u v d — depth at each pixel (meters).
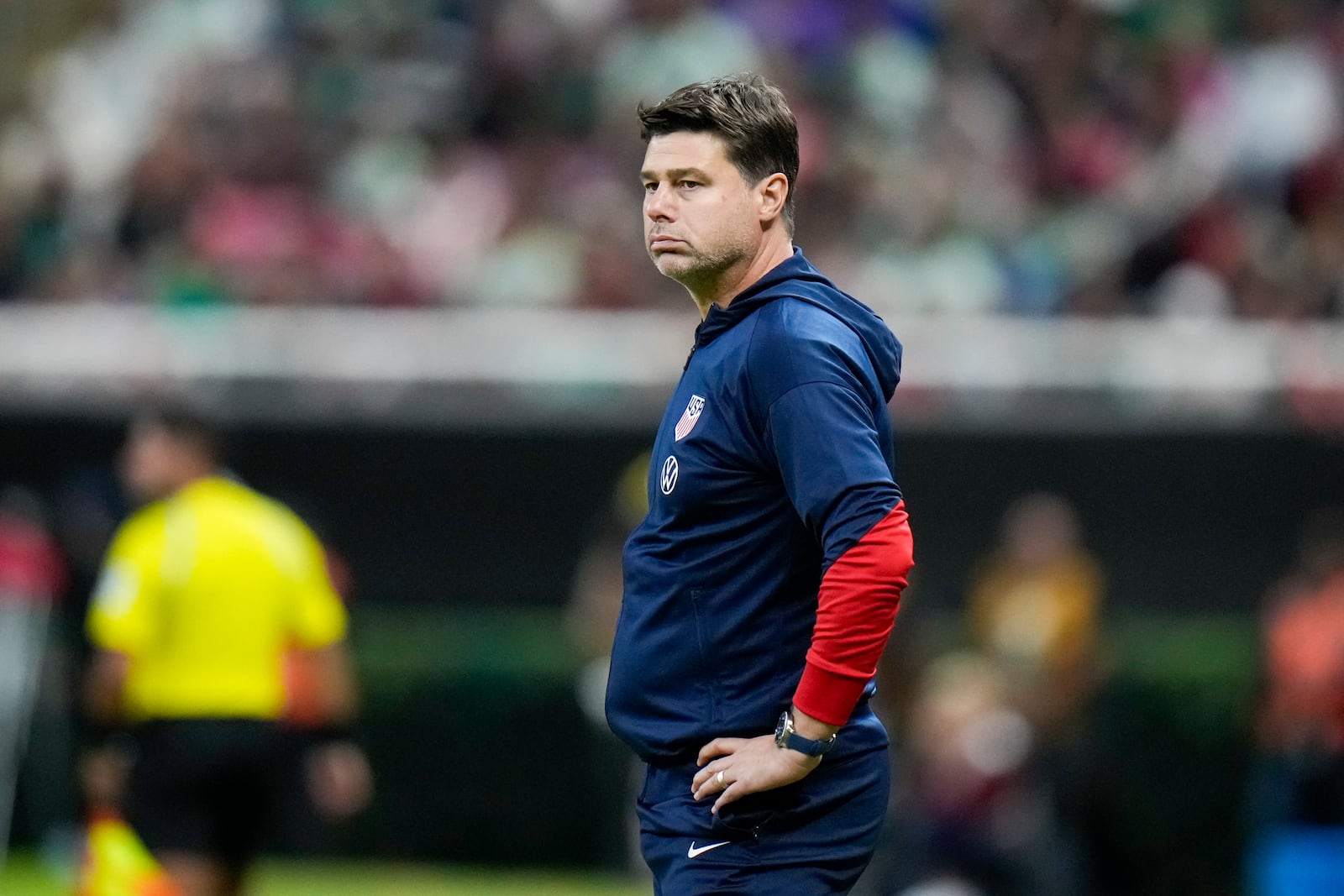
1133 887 37.38
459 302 48.25
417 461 42.19
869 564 12.01
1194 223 47.91
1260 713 37.06
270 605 26.34
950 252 48.38
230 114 53.47
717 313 13.01
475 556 41.97
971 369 41.53
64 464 42.16
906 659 30.89
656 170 12.97
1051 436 41.06
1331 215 49.88
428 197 52.00
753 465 12.62
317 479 42.28
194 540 25.91
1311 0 55.09
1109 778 30.80
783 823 12.77
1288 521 40.66
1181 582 40.88
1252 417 40.78
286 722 26.52
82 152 54.09
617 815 40.03
